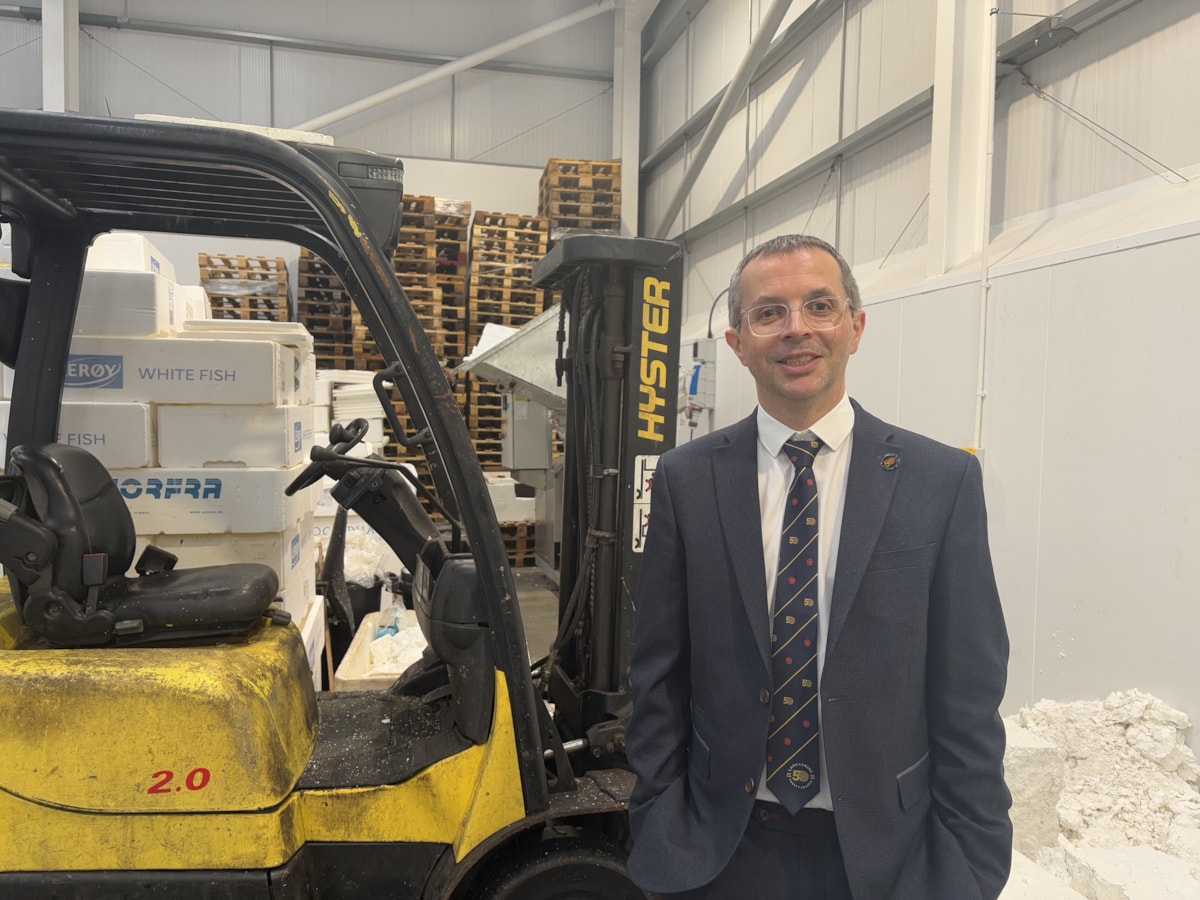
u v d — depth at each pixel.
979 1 4.42
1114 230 3.55
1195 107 3.62
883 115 5.88
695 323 9.23
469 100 9.96
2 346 2.52
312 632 3.61
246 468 3.02
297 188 1.97
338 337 8.20
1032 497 3.50
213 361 2.97
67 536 2.04
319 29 9.49
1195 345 2.81
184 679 1.91
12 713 1.85
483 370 4.74
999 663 1.33
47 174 2.17
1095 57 4.14
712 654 1.43
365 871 2.08
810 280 1.36
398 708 2.61
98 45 8.91
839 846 1.38
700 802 1.47
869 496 1.35
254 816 1.91
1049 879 2.33
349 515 5.72
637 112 10.03
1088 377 3.23
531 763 2.08
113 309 2.92
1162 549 2.93
